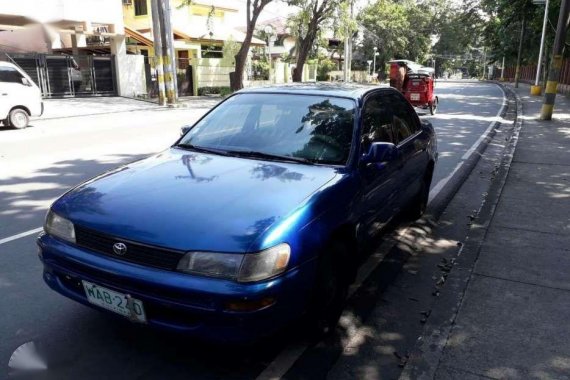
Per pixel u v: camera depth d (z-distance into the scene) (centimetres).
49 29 2184
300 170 355
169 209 292
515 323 361
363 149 392
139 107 2048
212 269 262
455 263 466
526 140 1196
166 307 269
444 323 361
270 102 438
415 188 547
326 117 408
